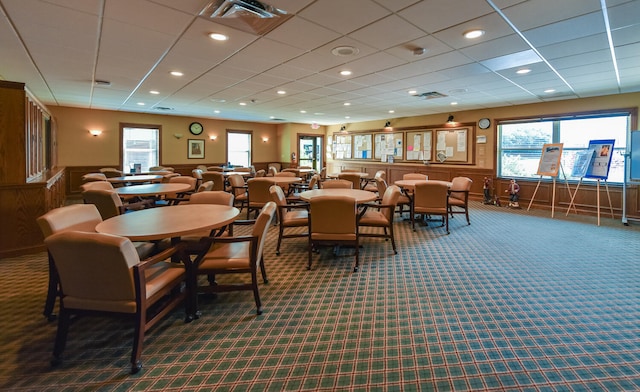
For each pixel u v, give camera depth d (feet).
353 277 10.67
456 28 10.27
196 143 35.47
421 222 18.95
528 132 24.85
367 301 8.93
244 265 8.00
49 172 20.75
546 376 5.89
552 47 12.03
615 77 16.47
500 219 20.17
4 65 14.65
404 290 9.64
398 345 6.87
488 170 26.89
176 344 6.88
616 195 20.61
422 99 23.06
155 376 5.89
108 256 5.65
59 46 12.04
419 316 8.09
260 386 5.64
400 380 5.80
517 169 25.53
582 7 8.78
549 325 7.63
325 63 14.19
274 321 7.86
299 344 6.90
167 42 11.57
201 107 27.89
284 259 12.54
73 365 6.21
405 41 11.41
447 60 13.67
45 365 6.20
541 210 23.47
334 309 8.47
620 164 20.67
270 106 26.89
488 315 8.12
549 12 9.09
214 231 9.86
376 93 20.90
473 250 13.61
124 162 31.35
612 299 8.96
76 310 6.12
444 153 29.99
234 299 9.01
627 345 6.82
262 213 8.16
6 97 12.38
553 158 21.89
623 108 20.13
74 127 28.58
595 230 17.26
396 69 15.06
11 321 7.86
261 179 17.49
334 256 12.87
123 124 30.81
